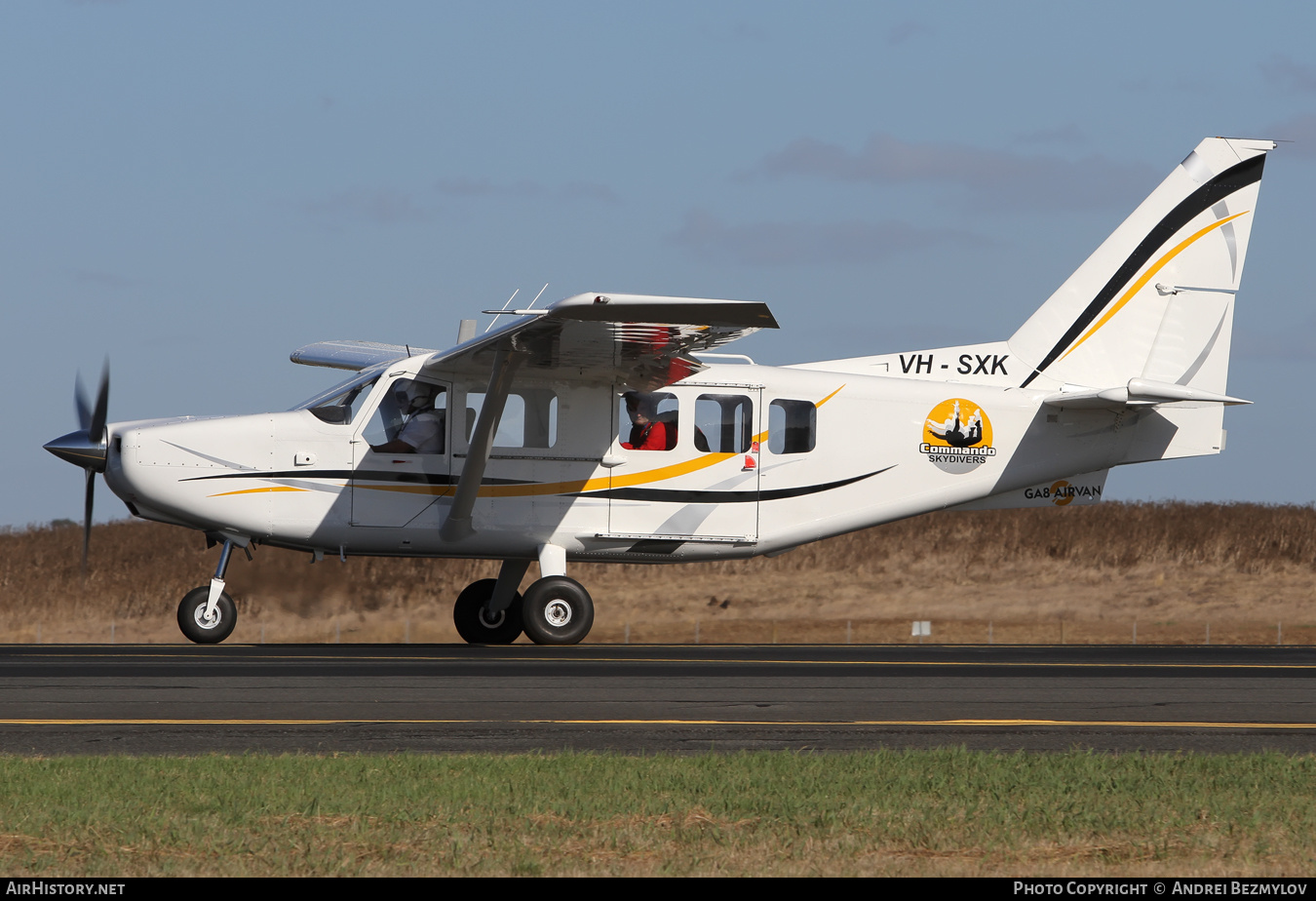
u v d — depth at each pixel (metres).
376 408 53.28
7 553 106.44
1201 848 17.31
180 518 52.88
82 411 54.69
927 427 57.53
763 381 56.19
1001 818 18.75
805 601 120.44
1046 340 59.47
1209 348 59.88
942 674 40.47
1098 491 59.81
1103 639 101.38
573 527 54.66
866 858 16.77
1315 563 127.31
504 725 28.31
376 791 20.12
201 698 32.03
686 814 18.84
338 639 88.25
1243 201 60.03
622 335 47.59
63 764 22.11
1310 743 26.70
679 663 43.53
